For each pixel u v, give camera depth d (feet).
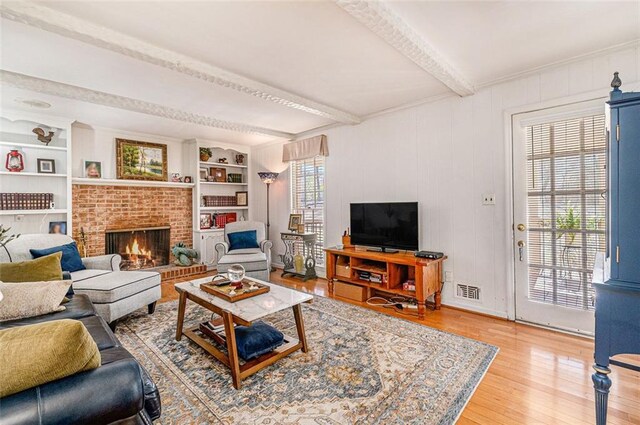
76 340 3.06
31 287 6.77
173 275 15.90
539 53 8.04
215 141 18.49
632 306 4.42
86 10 6.00
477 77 9.51
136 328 9.33
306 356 7.45
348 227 14.30
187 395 6.02
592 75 8.15
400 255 11.25
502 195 9.76
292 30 6.81
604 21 6.62
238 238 15.89
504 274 9.78
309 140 15.70
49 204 12.84
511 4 6.01
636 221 4.36
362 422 5.23
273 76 9.27
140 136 16.40
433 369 6.84
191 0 5.72
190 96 10.85
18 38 6.91
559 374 6.64
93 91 10.24
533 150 9.22
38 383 2.86
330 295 12.68
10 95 10.40
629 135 4.38
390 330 8.98
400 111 12.23
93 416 3.00
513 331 8.87
